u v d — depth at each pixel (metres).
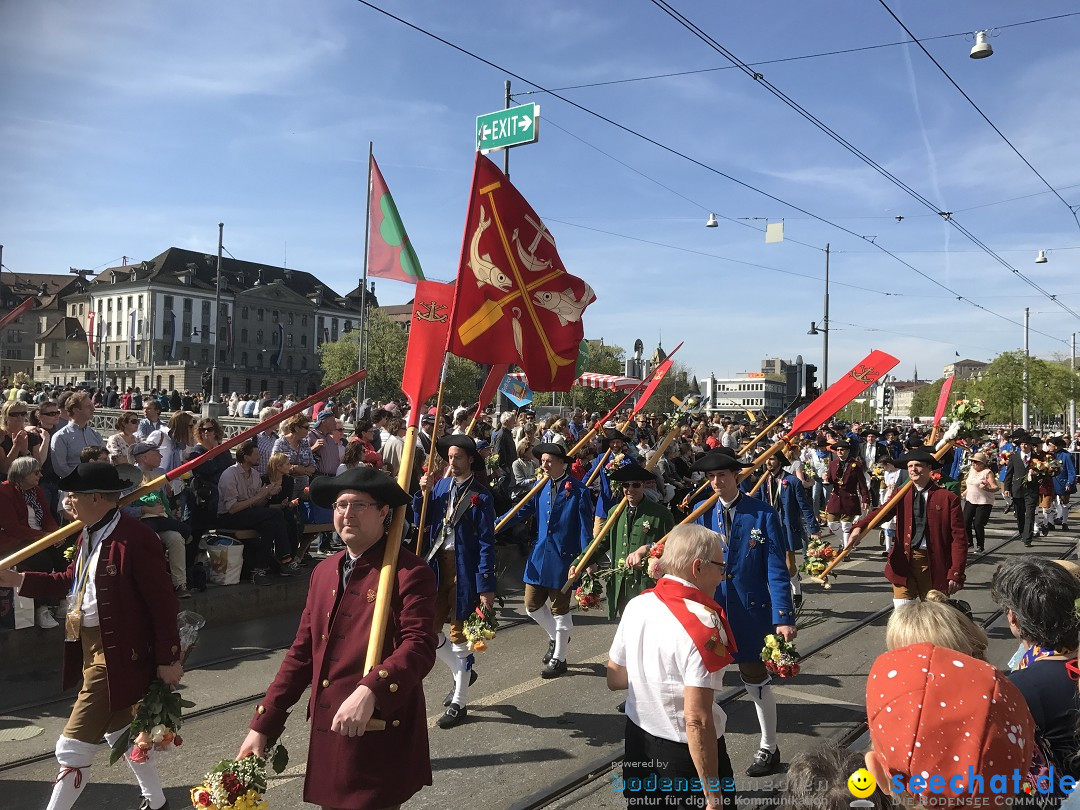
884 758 2.05
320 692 2.92
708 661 2.96
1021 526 14.63
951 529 6.50
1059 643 2.78
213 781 2.80
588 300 5.44
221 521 8.55
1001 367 47.09
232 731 5.42
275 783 4.66
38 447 9.16
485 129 11.00
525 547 11.27
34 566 6.97
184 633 4.14
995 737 1.97
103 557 3.72
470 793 4.48
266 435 10.84
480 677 6.61
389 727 2.84
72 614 3.82
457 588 5.59
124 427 9.61
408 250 6.15
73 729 3.72
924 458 6.56
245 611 8.30
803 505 10.83
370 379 68.81
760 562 4.82
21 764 4.87
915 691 2.06
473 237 4.87
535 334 5.10
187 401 33.91
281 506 9.08
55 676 6.46
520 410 17.55
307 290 122.31
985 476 13.16
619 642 3.22
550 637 6.85
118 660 3.68
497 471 11.91
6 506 6.73
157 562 3.80
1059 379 47.56
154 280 102.88
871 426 23.42
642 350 17.39
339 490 3.05
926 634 2.42
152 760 4.02
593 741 5.22
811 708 5.85
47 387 23.72
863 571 11.57
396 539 3.02
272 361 111.81
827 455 14.72
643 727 3.07
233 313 108.81
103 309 108.75
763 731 4.77
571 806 4.33
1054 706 2.62
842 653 7.33
